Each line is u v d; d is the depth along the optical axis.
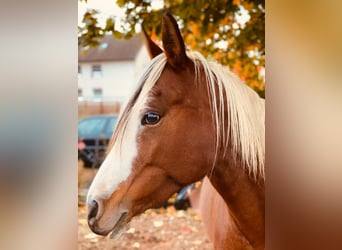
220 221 1.65
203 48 3.47
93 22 2.83
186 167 1.26
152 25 2.86
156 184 1.25
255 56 3.43
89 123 6.02
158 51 1.48
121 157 1.23
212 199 1.91
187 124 1.26
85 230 3.19
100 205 1.21
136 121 1.23
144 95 1.25
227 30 3.29
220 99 1.31
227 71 1.39
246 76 3.50
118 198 1.22
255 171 1.33
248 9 2.97
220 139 1.30
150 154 1.23
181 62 1.29
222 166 1.33
